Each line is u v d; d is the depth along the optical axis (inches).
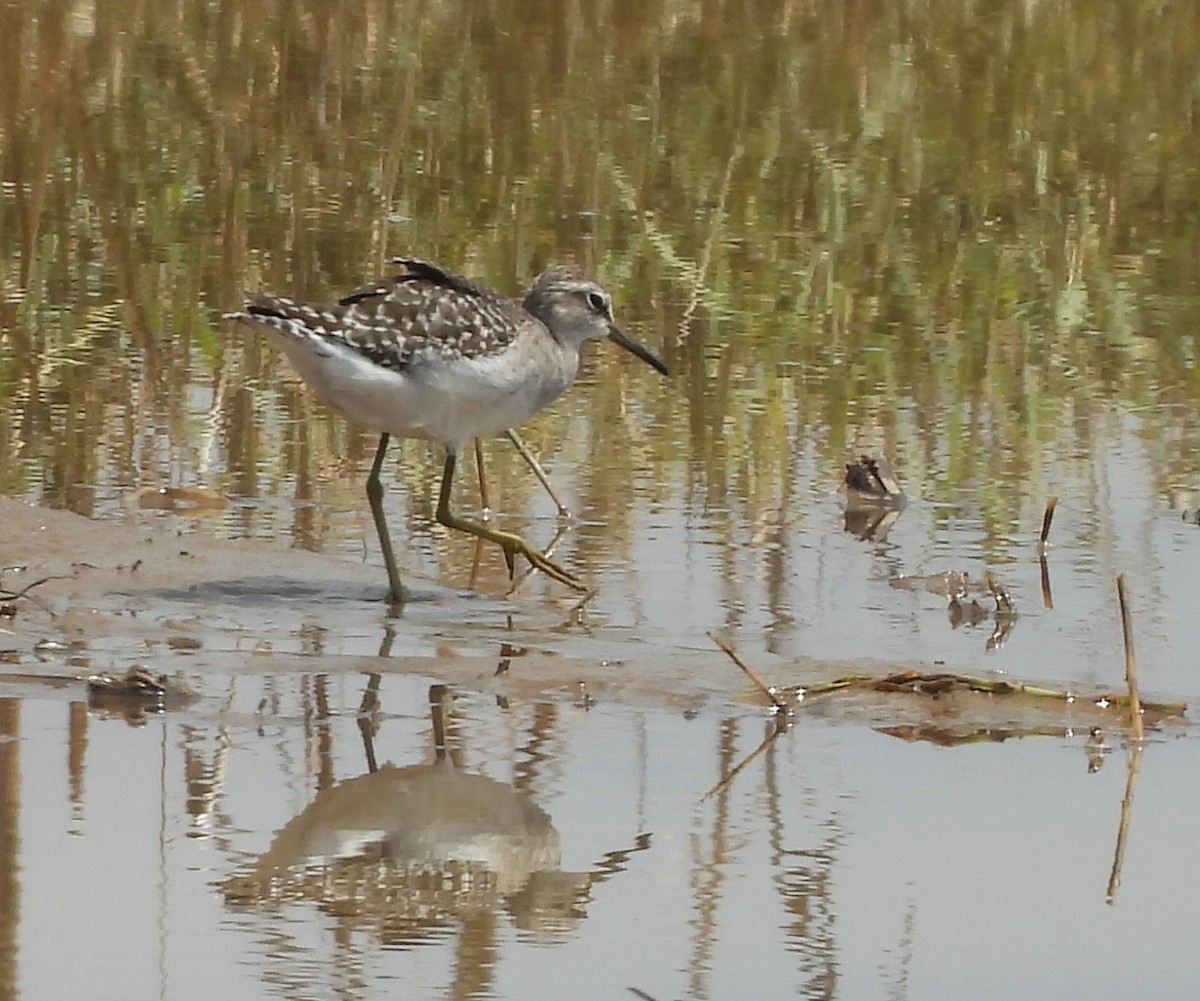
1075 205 868.6
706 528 538.0
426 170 868.0
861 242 810.8
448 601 479.8
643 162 891.4
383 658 435.2
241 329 686.5
